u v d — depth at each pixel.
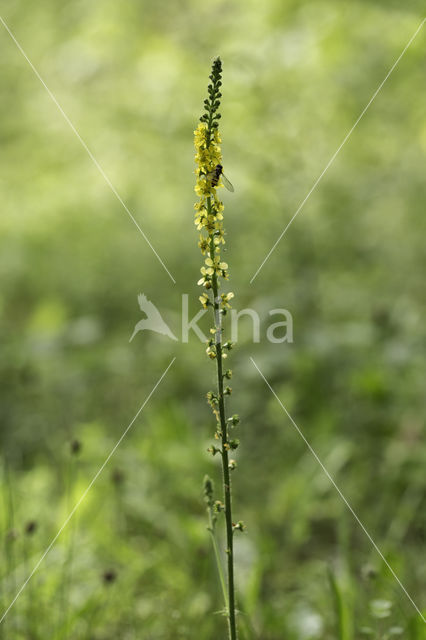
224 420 1.98
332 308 6.12
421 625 2.63
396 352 4.75
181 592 3.45
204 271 1.90
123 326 6.87
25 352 5.58
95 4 7.04
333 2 5.94
